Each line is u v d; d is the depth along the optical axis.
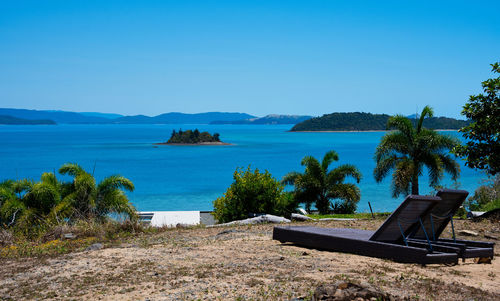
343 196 25.22
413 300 4.73
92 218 15.14
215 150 146.00
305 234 8.09
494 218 12.53
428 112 23.30
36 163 93.06
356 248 7.25
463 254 6.71
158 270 6.55
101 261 7.47
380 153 23.27
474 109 14.08
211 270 6.39
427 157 22.77
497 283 5.76
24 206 16.77
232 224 13.64
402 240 7.42
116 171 78.06
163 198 46.50
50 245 10.45
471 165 14.09
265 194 16.98
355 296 4.48
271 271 6.22
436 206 7.18
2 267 7.58
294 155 117.69
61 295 5.40
